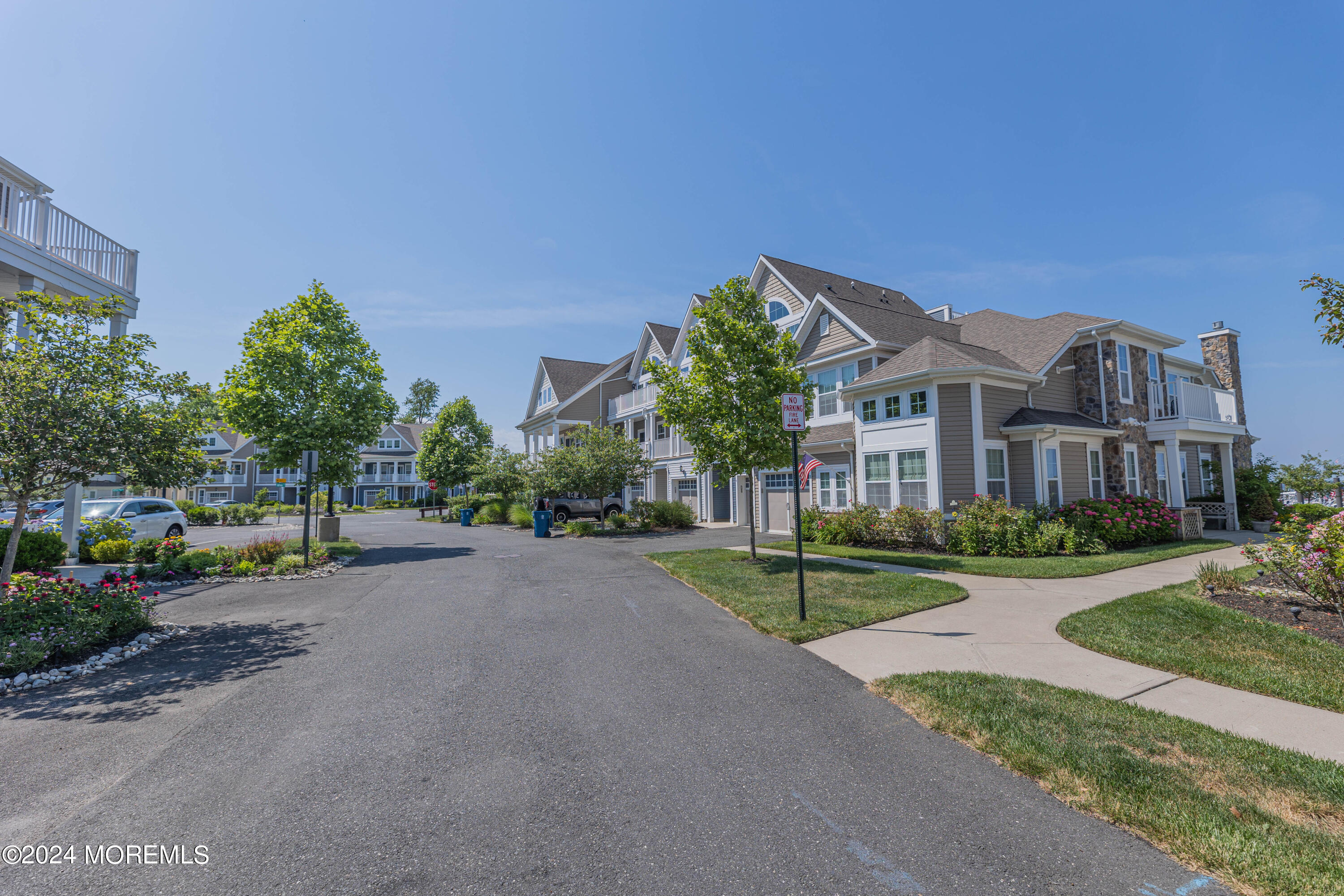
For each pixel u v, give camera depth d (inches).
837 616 300.7
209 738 173.6
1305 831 118.4
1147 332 689.6
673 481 1116.5
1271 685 194.2
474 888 107.2
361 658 251.8
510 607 350.0
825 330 791.1
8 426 268.1
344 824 128.6
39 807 136.0
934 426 590.2
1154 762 147.9
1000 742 160.4
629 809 133.9
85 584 303.1
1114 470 657.6
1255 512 743.7
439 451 1670.8
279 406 658.2
